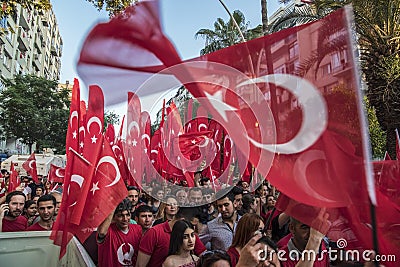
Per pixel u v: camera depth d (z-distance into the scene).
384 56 9.66
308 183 1.90
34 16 39.09
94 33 1.79
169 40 1.89
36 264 2.60
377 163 3.10
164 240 3.17
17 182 7.20
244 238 2.50
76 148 3.49
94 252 3.34
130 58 1.85
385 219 2.33
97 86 1.92
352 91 1.86
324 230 1.98
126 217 3.34
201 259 2.29
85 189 2.94
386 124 9.99
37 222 3.93
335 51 1.93
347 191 1.85
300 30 2.02
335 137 1.88
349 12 1.91
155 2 1.82
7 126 25.92
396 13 9.59
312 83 1.96
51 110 27.06
